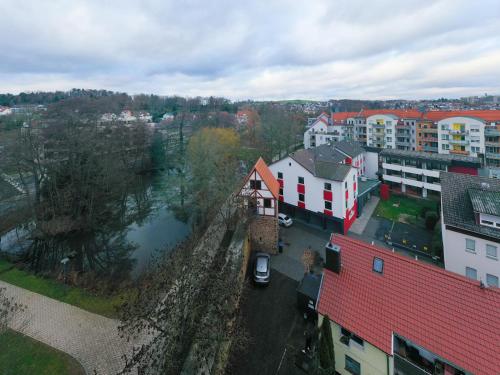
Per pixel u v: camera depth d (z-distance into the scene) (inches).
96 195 1370.6
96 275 979.9
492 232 770.2
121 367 576.4
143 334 635.5
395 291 528.7
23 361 592.4
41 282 896.3
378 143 2645.2
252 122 3373.5
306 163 1264.8
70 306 770.2
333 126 2982.3
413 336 477.1
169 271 725.3
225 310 555.2
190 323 533.3
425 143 2343.8
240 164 2037.4
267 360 611.2
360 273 576.1
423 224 1270.9
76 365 582.9
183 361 509.4
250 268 961.5
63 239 1301.7
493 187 877.8
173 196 1630.2
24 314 737.0
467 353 433.4
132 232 1376.7
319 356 489.7
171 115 4515.3
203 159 1573.6
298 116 4128.9
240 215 1083.3
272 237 1044.5
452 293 483.5
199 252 793.6
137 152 2207.2
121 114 3417.8
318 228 1222.9
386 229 1235.9
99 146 1525.6
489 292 457.7
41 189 1333.7
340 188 1132.5
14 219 1290.6
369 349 516.4
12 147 1240.2
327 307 577.6
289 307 761.0
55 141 1381.6
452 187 936.9
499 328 430.9
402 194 1706.4
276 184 1197.1
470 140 2022.6
